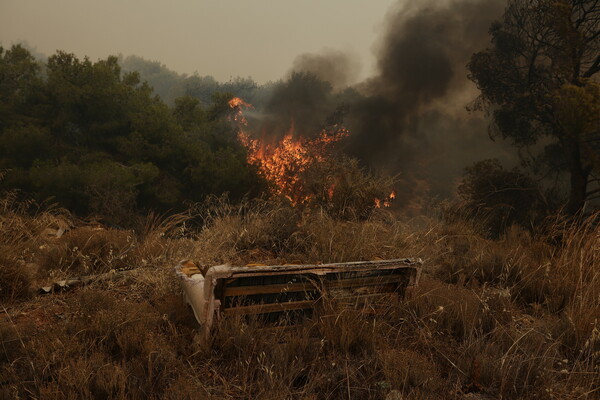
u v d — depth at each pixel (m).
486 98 23.50
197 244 4.44
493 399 2.58
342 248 4.30
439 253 5.14
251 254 4.43
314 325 2.96
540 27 20.34
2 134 24.73
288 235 4.73
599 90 16.30
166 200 25.14
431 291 3.65
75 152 26.62
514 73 22.25
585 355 2.99
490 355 2.92
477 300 3.69
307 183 6.52
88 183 21.23
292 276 2.88
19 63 27.89
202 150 28.50
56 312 3.17
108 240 4.34
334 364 2.58
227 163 27.59
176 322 3.05
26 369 2.40
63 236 4.61
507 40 21.88
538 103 19.70
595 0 18.88
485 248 5.40
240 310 2.79
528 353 2.92
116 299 3.38
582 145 17.78
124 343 2.64
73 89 26.33
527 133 22.83
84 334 2.68
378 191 6.35
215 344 2.72
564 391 2.55
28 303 3.27
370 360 2.72
